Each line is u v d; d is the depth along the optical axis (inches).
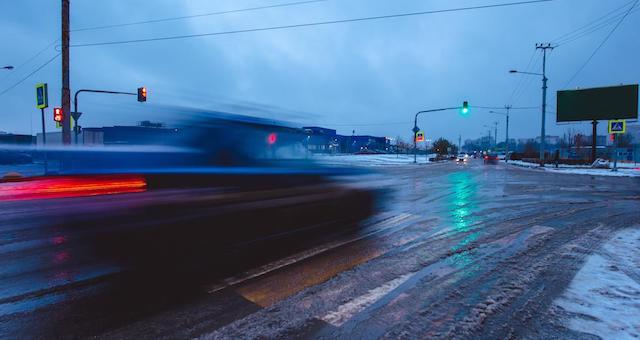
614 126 1130.0
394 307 137.4
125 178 456.8
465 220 304.3
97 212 306.5
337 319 127.3
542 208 374.0
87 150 530.6
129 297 141.6
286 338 114.6
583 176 906.1
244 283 157.5
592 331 121.2
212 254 195.8
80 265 175.9
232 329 119.1
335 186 394.0
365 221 291.4
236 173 370.6
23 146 1181.7
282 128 391.5
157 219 280.1
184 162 385.1
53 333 114.9
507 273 175.3
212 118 380.5
